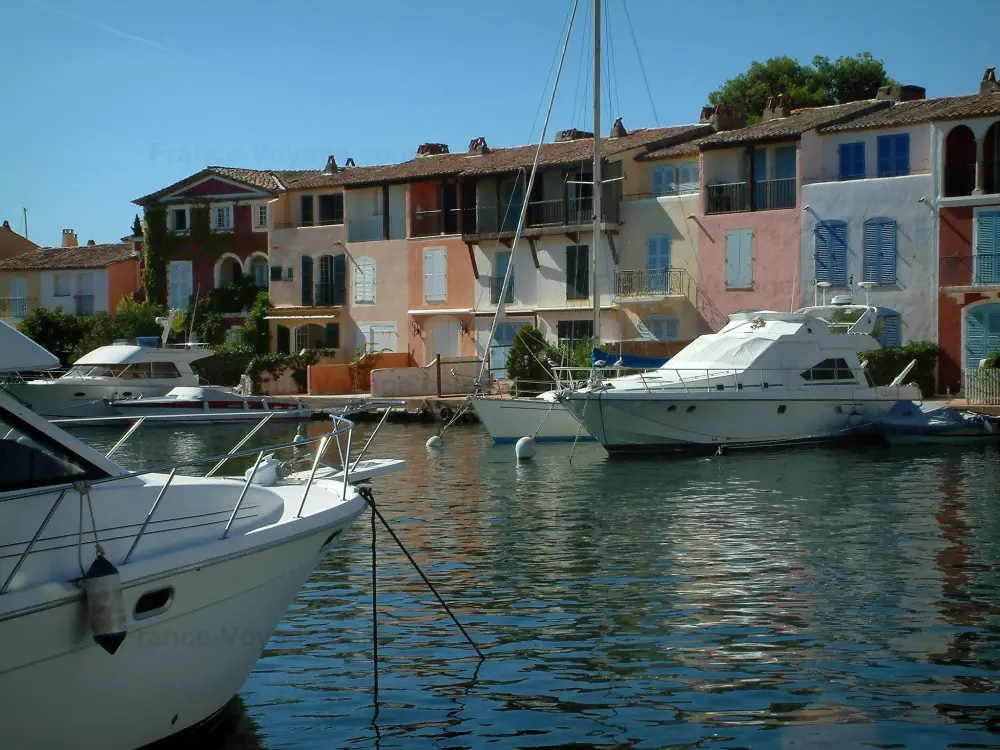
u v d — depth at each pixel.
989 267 36.50
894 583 13.41
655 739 8.77
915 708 9.30
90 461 8.22
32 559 7.64
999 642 10.99
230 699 8.95
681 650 10.90
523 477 23.41
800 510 18.66
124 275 60.59
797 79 65.25
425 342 49.50
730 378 27.27
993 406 31.17
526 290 46.72
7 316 61.41
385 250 50.78
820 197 39.38
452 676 10.23
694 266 42.56
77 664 7.36
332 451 28.53
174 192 57.16
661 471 24.02
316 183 53.19
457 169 48.50
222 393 36.50
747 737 8.77
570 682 10.05
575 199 45.09
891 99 43.56
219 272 56.53
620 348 40.09
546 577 13.98
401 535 16.83
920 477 22.33
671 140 45.34
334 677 10.23
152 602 7.73
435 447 28.80
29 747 7.31
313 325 53.19
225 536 8.36
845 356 28.62
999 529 16.58
